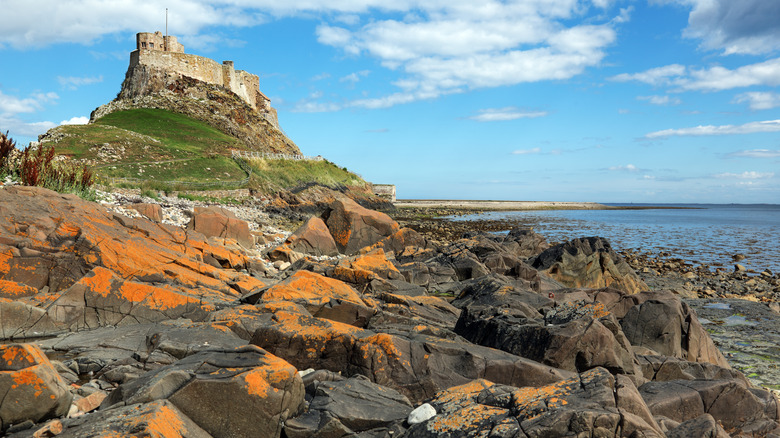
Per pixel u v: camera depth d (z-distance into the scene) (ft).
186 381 22.25
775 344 53.21
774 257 139.54
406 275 68.59
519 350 33.83
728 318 63.87
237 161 231.30
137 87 321.93
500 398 23.76
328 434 22.38
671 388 29.14
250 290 50.16
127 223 60.08
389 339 30.81
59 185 86.69
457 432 21.36
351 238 105.60
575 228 248.32
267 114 397.19
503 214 393.91
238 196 190.49
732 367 45.96
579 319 33.68
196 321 39.78
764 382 42.34
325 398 24.73
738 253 147.54
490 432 20.77
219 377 22.30
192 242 62.59
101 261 46.32
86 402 24.21
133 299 39.60
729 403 28.25
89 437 18.20
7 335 35.73
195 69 338.54
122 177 164.55
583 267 78.79
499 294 53.21
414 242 99.40
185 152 222.48
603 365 32.09
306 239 96.68
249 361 24.21
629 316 45.62
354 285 57.72
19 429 21.07
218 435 21.81
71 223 48.60
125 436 18.15
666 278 98.73
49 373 22.21
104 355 31.45
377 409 24.43
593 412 20.33
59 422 20.06
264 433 22.18
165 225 64.80
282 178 235.61
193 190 173.88
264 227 134.92
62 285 45.42
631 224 296.51
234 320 35.45
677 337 44.04
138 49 324.80
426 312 47.32
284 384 22.71
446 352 30.73
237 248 78.74
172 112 300.40
